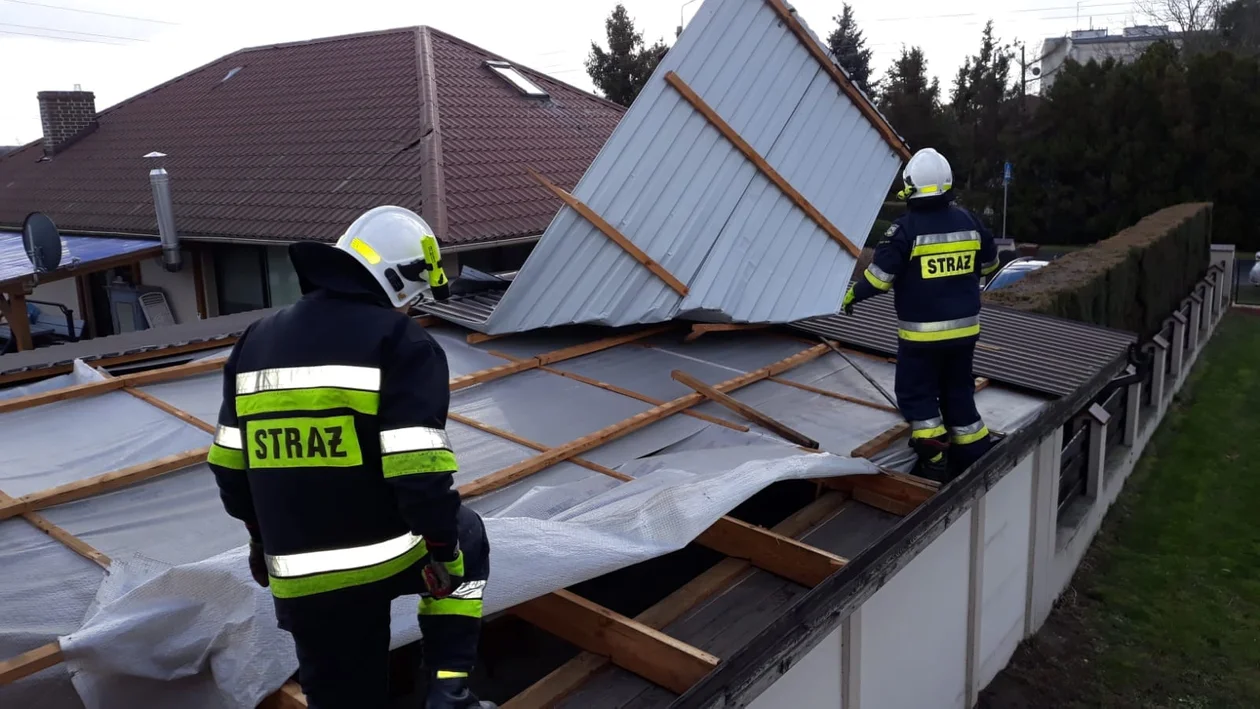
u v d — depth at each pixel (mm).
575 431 4938
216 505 3945
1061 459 8023
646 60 39844
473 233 13102
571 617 3643
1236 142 29781
